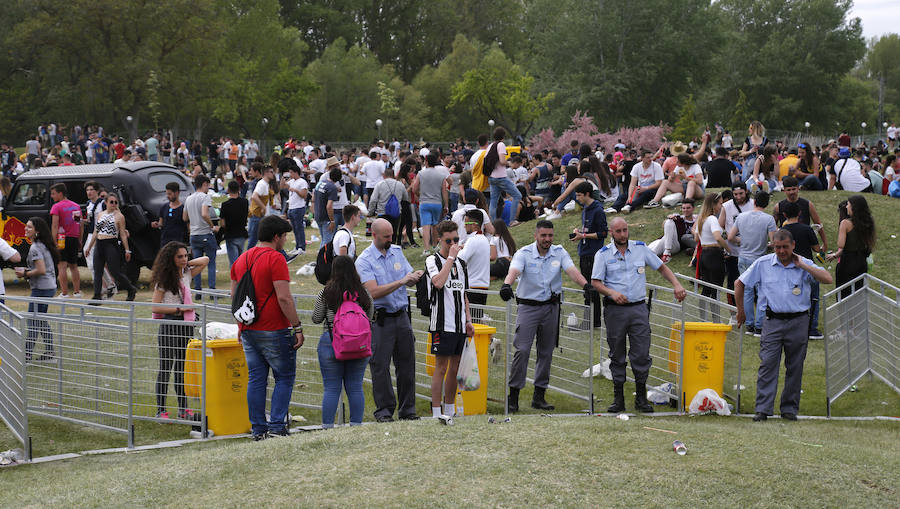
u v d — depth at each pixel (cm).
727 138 3366
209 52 6306
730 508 526
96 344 808
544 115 6719
